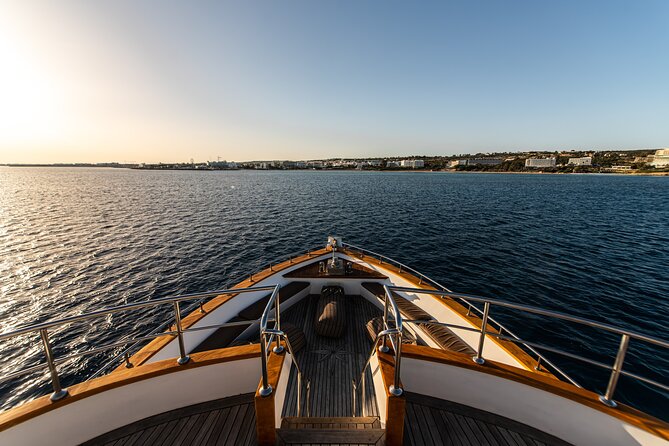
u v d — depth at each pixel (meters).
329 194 52.53
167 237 23.88
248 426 3.18
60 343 10.90
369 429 3.04
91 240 23.00
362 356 6.40
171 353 5.50
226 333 6.70
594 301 12.79
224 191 60.22
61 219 31.03
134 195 53.69
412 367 3.48
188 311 12.88
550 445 3.02
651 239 22.28
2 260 18.61
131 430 3.12
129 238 23.59
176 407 3.40
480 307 12.31
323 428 3.16
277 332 2.78
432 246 20.44
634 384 8.55
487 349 5.92
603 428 2.87
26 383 9.27
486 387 3.35
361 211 34.34
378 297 8.26
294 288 8.80
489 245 20.66
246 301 7.82
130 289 14.82
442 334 6.54
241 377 3.61
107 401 3.08
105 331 11.59
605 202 41.50
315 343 6.83
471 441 3.04
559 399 3.04
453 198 45.69
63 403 2.85
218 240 22.95
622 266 16.72
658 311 11.95
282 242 22.31
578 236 23.06
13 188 71.69
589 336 10.47
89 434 3.02
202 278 16.08
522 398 3.21
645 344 10.03
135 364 4.75
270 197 48.91
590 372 9.04
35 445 2.78
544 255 18.58
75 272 16.77
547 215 31.59
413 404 3.44
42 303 13.52
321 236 23.72
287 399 5.17
